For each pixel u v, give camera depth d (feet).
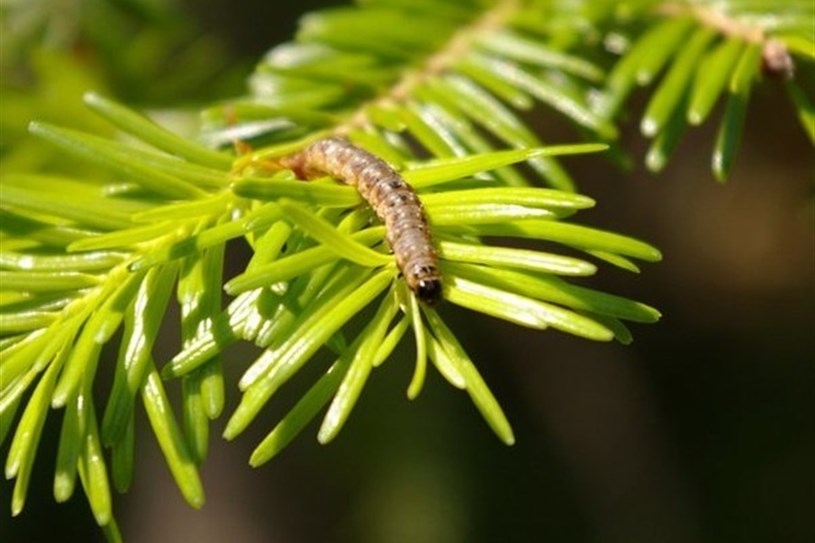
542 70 1.12
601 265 2.49
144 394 0.90
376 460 2.22
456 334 2.39
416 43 1.13
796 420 2.39
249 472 2.21
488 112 1.07
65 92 1.24
